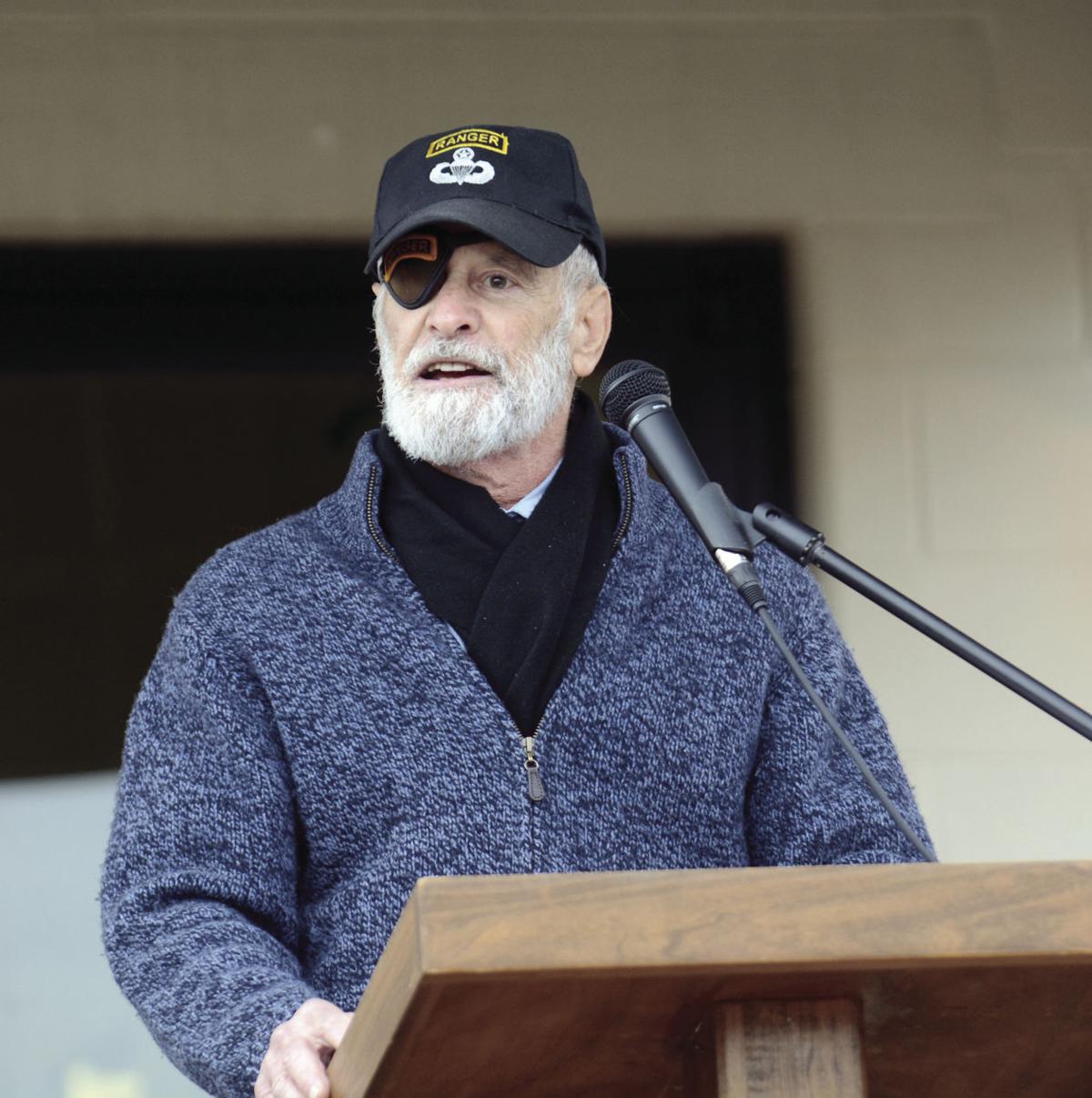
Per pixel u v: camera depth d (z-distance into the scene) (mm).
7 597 14055
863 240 14977
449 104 14805
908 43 15164
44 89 14469
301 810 7535
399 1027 4254
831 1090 4414
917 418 14797
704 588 8078
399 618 7754
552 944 4039
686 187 14938
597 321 8555
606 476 8336
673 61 15016
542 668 7715
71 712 13945
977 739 14328
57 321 14391
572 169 8398
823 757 7906
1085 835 14250
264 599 7820
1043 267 15031
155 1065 13141
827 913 4152
